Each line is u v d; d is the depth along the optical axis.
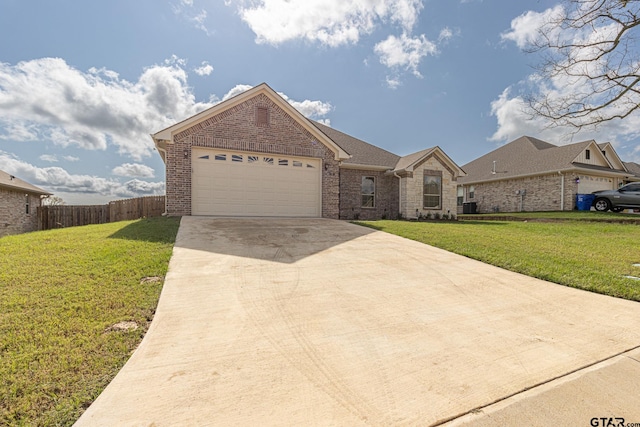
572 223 14.34
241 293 4.34
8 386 2.25
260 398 2.25
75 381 2.37
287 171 13.02
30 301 3.68
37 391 2.23
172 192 11.12
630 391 2.44
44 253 5.75
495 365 2.78
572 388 2.46
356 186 17.52
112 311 3.55
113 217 15.99
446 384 2.48
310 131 13.40
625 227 12.10
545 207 21.52
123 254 5.78
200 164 11.58
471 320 3.74
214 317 3.59
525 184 22.84
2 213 16.08
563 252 7.13
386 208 18.16
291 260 6.05
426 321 3.68
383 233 9.33
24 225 18.33
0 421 1.95
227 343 3.03
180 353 2.82
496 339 3.28
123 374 2.48
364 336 3.26
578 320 3.80
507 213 22.03
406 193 16.66
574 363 2.84
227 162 11.98
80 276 4.59
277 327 3.40
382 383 2.47
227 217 11.49
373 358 2.85
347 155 14.02
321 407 2.17
